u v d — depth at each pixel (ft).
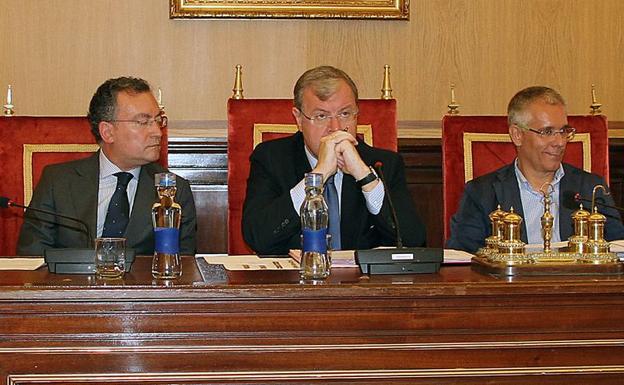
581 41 16.19
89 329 6.64
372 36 15.89
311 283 6.89
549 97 11.35
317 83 10.18
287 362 6.79
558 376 7.04
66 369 6.64
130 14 15.48
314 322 6.80
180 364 6.71
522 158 11.52
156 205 7.37
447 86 16.03
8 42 15.28
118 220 10.76
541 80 16.17
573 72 16.19
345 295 6.76
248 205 10.51
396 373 6.88
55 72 15.37
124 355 6.67
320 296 6.75
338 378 6.82
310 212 7.31
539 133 11.23
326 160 9.48
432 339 6.92
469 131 12.25
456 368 6.94
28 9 15.30
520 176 11.59
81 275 7.53
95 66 15.44
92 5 15.42
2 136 11.64
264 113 12.01
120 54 15.48
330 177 10.22
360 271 7.70
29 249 10.57
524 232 11.37
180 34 15.57
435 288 6.84
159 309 6.68
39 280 7.13
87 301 6.61
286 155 10.73
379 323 6.86
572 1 16.15
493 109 16.11
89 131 11.82
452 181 12.17
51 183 10.83
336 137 9.54
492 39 16.07
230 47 15.69
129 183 10.94
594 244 7.89
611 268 7.59
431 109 16.02
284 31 15.76
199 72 15.62
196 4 15.42
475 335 6.96
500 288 6.90
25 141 11.68
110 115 10.67
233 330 6.74
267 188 10.55
